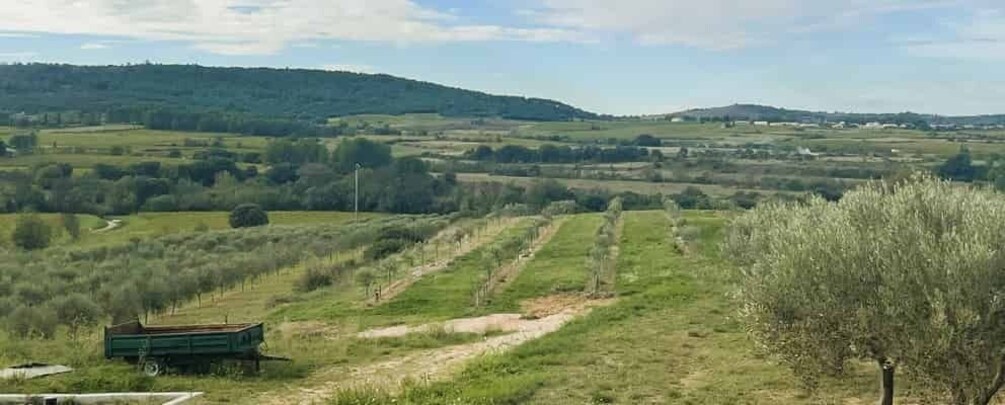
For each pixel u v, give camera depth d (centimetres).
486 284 4988
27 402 2350
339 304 4841
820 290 1717
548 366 2744
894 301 1584
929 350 1534
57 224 8781
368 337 3681
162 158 12988
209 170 12488
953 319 1507
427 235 8412
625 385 2438
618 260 5809
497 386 2388
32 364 2839
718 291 4216
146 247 7475
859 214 1828
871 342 1692
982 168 8875
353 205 12006
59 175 10969
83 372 2706
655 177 13538
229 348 2806
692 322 3491
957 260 1513
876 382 2375
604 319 3697
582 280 5056
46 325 3972
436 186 12888
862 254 1669
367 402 2309
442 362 3105
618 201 9538
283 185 12356
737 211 7238
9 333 3916
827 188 10094
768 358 2442
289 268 7075
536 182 12875
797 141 16750
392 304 4672
